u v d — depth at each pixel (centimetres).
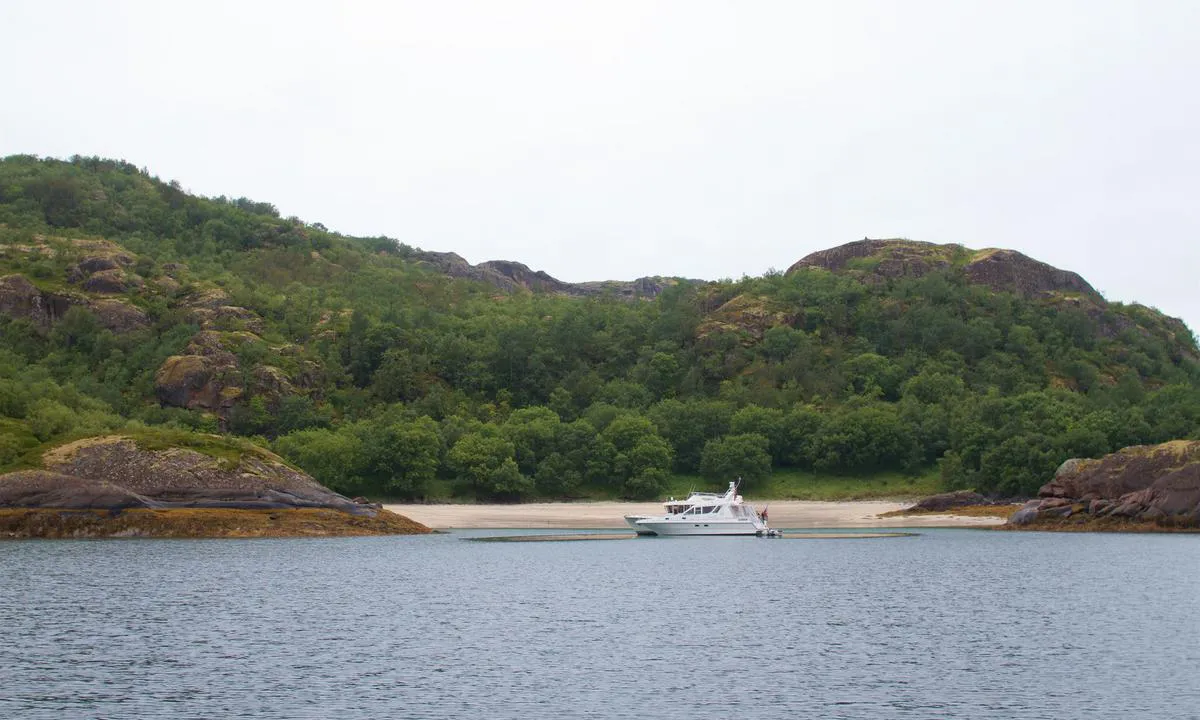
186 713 3700
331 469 14850
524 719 3659
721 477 16925
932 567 8469
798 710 3794
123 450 10650
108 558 8525
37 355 18488
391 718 3659
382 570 8138
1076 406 17612
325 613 5891
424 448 15700
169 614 5766
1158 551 9650
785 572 8144
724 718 3691
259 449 11406
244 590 6788
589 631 5375
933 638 5194
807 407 18912
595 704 3862
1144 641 5106
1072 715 3744
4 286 19388
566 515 14512
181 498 10506
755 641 5103
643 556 9538
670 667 4488
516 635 5247
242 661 4547
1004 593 6844
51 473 10319
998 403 17288
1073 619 5775
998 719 3684
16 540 9838
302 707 3797
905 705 3872
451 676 4291
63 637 5053
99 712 3700
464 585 7250
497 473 15788
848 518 14362
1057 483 13112
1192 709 3809
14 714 3659
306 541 10438
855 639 5166
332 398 19312
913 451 17062
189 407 17562
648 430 17362
